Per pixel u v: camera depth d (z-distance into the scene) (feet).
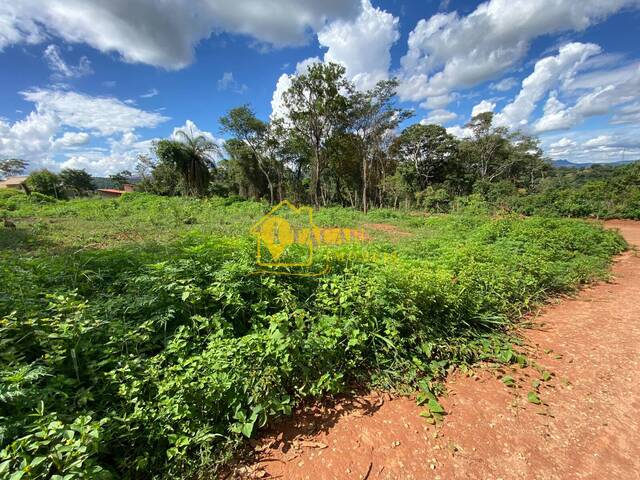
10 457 4.69
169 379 6.82
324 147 89.51
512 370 10.02
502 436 7.38
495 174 122.83
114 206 55.77
